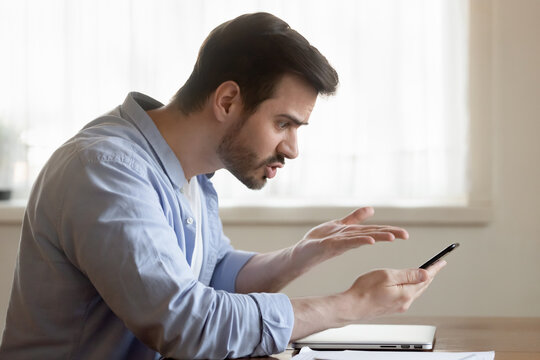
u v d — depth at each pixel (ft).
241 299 3.59
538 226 9.28
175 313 3.43
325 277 9.45
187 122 4.26
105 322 3.92
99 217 3.53
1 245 9.51
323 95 4.09
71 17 9.57
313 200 9.41
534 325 4.78
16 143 9.74
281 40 3.98
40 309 3.87
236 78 4.05
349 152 9.37
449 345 4.10
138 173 3.80
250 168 4.17
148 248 3.50
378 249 9.39
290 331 3.62
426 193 9.36
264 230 9.45
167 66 9.48
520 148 9.29
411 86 9.34
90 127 4.25
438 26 9.33
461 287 9.37
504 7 9.25
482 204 9.29
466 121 9.32
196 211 4.81
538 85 9.25
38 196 3.82
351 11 9.36
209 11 9.45
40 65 9.64
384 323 4.89
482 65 9.29
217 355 3.50
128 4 9.50
